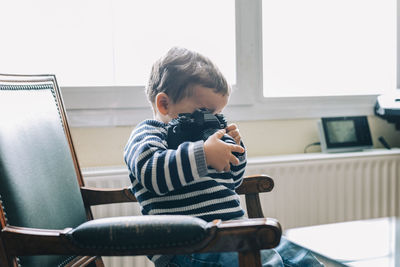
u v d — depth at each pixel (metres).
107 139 1.69
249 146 1.89
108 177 1.54
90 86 1.66
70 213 1.07
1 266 0.79
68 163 1.14
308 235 1.26
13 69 1.57
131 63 1.72
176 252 0.73
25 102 1.04
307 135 1.97
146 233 0.72
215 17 1.81
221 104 1.10
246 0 1.84
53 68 1.63
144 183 0.88
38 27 1.60
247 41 1.85
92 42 1.67
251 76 1.87
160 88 1.08
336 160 1.82
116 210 1.57
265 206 1.75
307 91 1.98
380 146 2.07
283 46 1.93
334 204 1.84
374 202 1.90
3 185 0.86
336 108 1.99
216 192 1.01
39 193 0.96
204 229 0.72
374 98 2.05
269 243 0.70
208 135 0.99
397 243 1.18
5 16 1.56
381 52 2.08
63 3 1.63
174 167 0.86
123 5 1.69
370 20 2.05
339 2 1.99
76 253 0.76
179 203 0.99
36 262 0.88
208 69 1.07
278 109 1.91
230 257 0.90
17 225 0.86
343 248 1.15
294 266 1.00
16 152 0.93
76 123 1.65
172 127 1.02
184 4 1.76
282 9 1.92
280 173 1.75
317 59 1.98
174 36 1.76
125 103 1.70
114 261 1.59
